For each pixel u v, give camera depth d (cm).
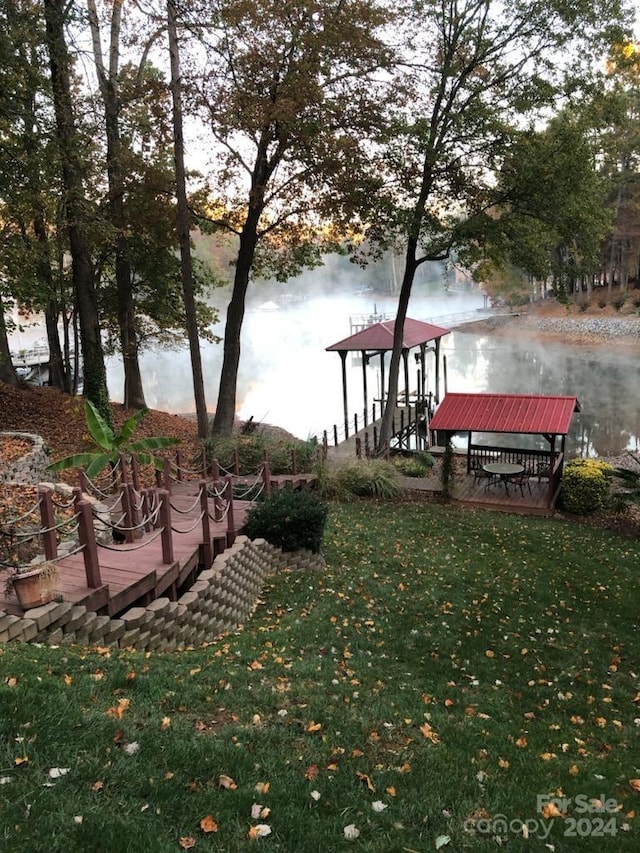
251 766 415
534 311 6438
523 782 462
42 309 2197
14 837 308
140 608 691
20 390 2253
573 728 610
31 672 478
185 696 509
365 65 1758
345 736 487
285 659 675
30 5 1403
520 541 1313
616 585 1091
